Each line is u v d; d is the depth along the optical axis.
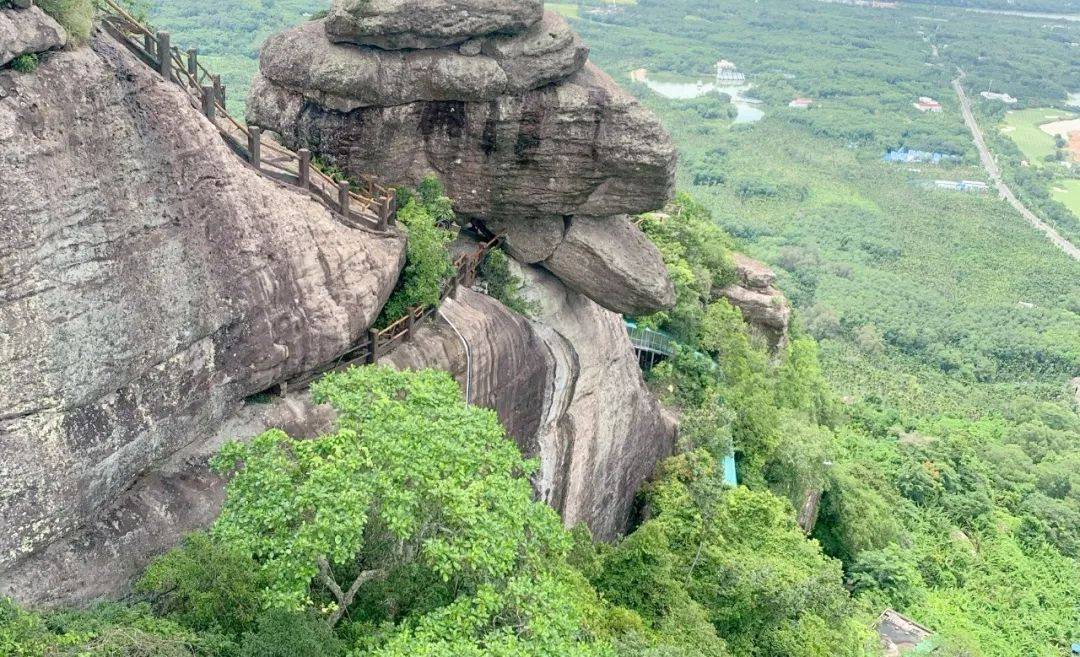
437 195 28.36
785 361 56.47
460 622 15.48
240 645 15.20
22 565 16.03
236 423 20.27
